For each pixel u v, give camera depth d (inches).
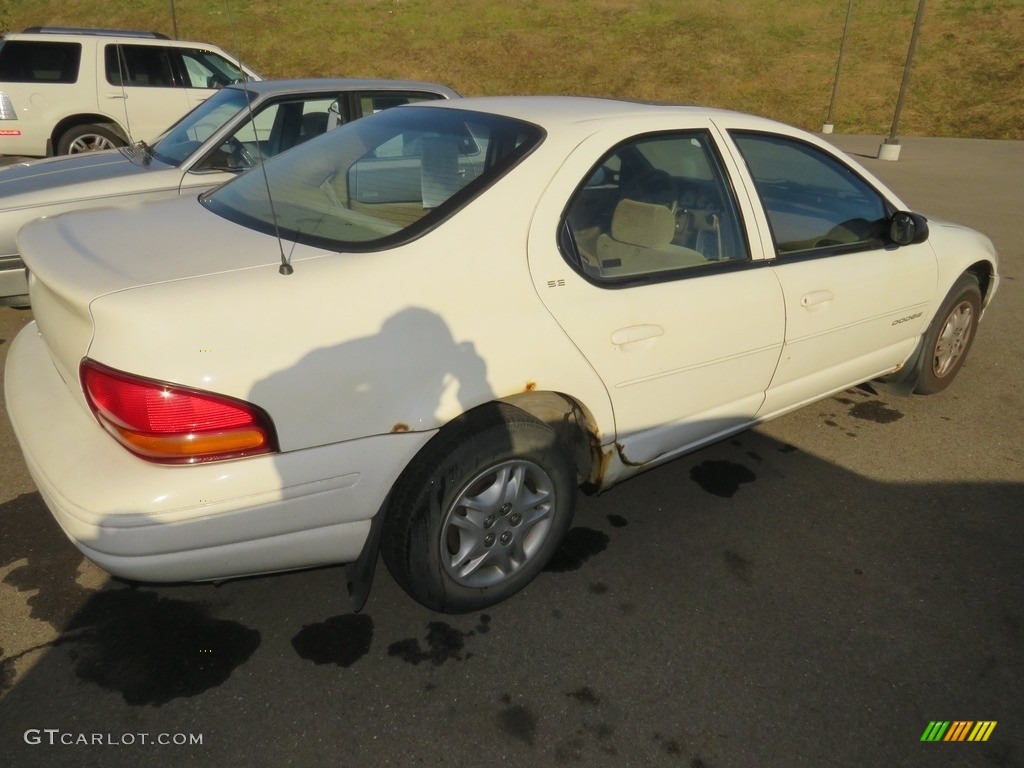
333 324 83.0
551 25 1270.9
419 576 94.9
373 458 86.3
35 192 181.5
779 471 142.6
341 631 99.8
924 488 138.3
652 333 105.6
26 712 85.7
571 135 103.7
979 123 828.6
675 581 111.6
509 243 94.6
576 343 98.6
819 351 134.1
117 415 77.2
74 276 84.9
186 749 82.0
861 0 1302.9
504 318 92.7
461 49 1169.4
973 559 118.9
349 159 112.9
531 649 97.7
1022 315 232.2
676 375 111.5
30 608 101.5
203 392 76.3
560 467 102.4
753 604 107.3
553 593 108.3
